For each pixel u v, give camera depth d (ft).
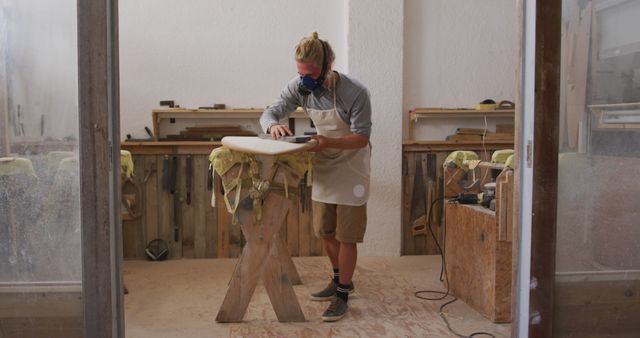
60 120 6.89
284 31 15.93
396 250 15.98
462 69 16.34
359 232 11.18
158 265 15.11
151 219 15.64
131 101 15.78
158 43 15.72
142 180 15.49
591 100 7.38
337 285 11.96
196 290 12.94
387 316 11.25
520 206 7.54
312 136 10.29
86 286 6.86
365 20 15.40
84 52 6.64
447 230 12.99
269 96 16.03
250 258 10.80
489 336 10.17
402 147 15.90
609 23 7.34
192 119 15.94
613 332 7.66
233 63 15.90
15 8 6.81
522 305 7.57
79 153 6.82
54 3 6.79
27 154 6.93
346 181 11.00
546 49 7.09
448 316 11.26
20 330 7.14
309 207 15.81
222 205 15.70
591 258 7.54
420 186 15.98
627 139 7.46
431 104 16.33
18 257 7.04
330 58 10.49
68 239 7.02
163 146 15.39
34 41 6.84
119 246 7.20
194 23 15.75
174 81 15.83
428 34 16.16
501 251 10.69
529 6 7.25
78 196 6.97
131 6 15.58
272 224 10.73
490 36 16.34
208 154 15.57
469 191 13.78
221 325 10.76
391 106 15.62
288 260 13.33
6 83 6.86
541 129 7.16
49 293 7.09
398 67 15.56
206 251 15.80
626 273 7.59
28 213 6.98
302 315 10.91
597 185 7.45
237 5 15.81
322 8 15.97
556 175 7.24
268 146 9.87
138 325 10.75
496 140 15.87
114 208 7.11
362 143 10.71
